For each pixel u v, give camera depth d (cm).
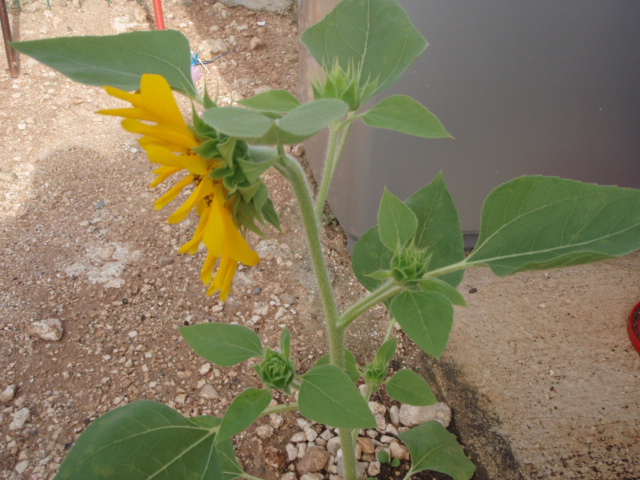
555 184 38
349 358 53
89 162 109
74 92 125
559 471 65
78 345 79
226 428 37
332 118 23
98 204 101
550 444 67
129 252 93
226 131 21
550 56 74
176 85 36
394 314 34
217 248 30
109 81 34
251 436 71
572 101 79
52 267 89
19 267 89
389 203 39
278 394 76
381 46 43
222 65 135
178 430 45
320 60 43
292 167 34
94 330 81
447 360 79
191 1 156
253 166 29
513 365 77
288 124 23
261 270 92
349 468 57
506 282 90
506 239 39
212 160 30
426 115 33
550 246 38
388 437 71
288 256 94
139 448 43
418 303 34
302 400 37
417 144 80
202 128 30
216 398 74
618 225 37
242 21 150
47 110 120
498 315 84
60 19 140
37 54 33
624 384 73
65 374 76
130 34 35
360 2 43
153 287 88
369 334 83
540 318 83
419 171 82
